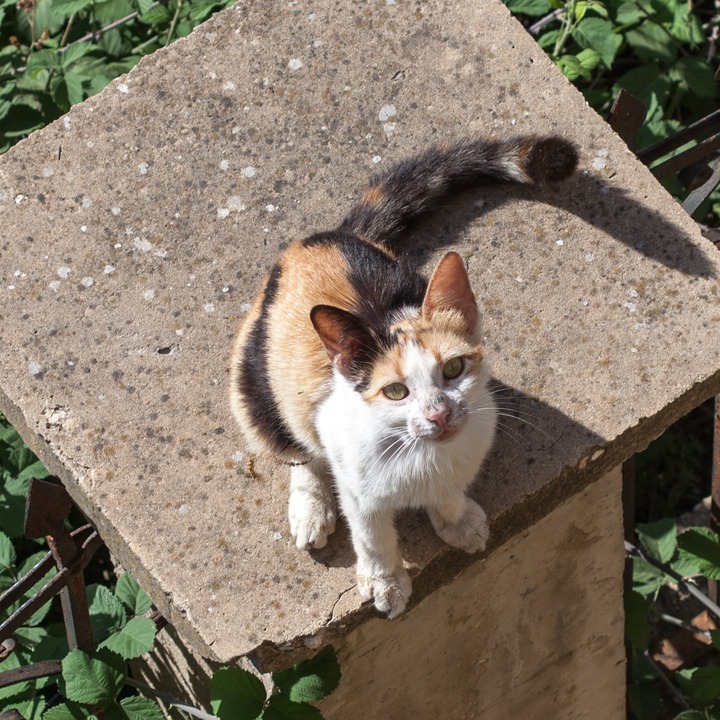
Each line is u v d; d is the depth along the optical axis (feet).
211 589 5.45
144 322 5.88
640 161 6.18
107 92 6.29
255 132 6.20
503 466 5.61
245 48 6.36
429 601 6.05
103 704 5.79
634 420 5.65
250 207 6.07
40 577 5.87
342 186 6.09
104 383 5.78
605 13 7.05
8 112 7.00
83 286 5.95
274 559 5.50
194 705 6.70
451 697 6.50
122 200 6.10
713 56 7.78
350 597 5.44
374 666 6.13
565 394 5.70
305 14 6.41
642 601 6.77
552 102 6.18
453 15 6.36
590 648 6.76
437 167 5.91
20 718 5.98
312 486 5.57
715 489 6.73
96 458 5.65
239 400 5.61
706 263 5.88
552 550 6.28
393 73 6.27
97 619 6.09
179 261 5.98
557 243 5.94
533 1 7.04
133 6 7.04
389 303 5.45
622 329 5.79
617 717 7.13
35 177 6.14
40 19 7.23
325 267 5.56
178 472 5.64
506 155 5.92
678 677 7.22
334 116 6.21
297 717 5.63
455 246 5.96
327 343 5.28
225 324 5.87
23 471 6.65
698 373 5.70
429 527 5.56
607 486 6.22
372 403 5.31
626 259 5.90
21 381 5.78
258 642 5.37
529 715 6.84
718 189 7.28
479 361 5.38
